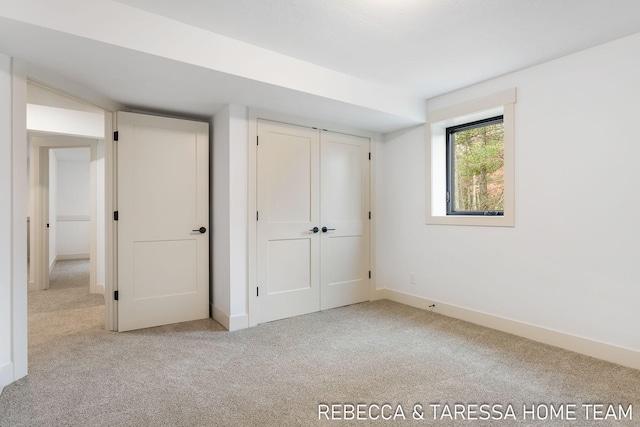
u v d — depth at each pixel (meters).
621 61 2.20
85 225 7.67
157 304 2.99
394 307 3.58
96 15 1.79
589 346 2.34
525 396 1.85
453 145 3.50
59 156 6.79
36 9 1.63
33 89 3.03
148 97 2.72
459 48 2.36
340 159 3.61
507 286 2.81
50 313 3.36
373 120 3.39
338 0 1.81
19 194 2.00
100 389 1.91
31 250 4.38
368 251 3.84
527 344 2.56
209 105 2.93
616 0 1.79
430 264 3.44
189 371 2.13
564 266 2.47
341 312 3.41
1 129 1.90
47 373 2.09
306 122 3.34
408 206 3.66
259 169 3.05
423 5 1.85
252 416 1.66
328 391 1.90
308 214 3.38
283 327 2.96
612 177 2.24
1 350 1.91
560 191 2.48
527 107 2.66
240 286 2.94
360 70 2.74
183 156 3.10
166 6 1.88
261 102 2.84
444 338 2.69
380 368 2.17
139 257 2.92
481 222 2.98
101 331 2.85
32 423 1.60
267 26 2.09
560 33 2.14
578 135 2.39
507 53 2.42
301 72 2.57
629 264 2.17
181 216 3.10
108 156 2.84
